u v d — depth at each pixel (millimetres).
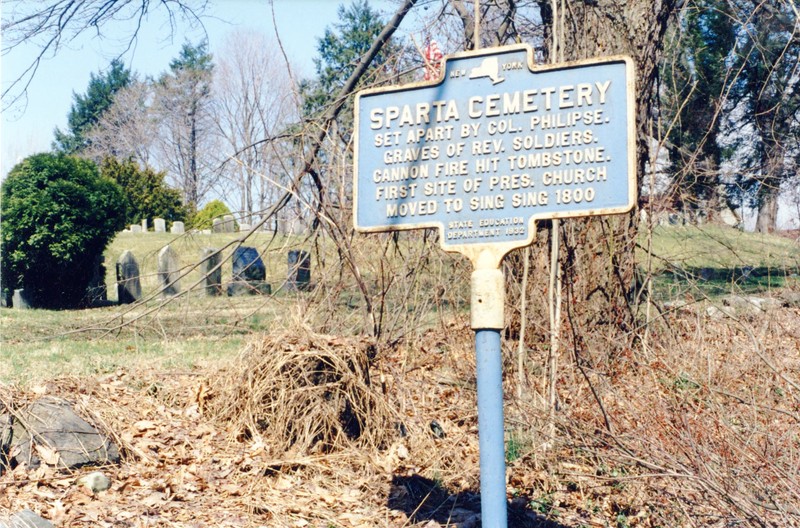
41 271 17109
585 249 7719
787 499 4625
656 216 8125
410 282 8305
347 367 6672
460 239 4320
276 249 8680
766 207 14094
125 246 27500
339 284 8203
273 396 6758
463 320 8195
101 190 17906
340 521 5555
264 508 5629
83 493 5566
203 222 9312
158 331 11195
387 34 9406
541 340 7832
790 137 12930
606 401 6449
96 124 61438
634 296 8109
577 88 4238
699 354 6156
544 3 8664
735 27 12812
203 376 8211
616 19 8656
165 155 59031
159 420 7105
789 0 9305
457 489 6203
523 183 4254
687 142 13469
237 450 6566
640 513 5664
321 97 11758
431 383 7934
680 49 12664
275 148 8180
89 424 6406
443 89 4465
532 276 7582
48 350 10344
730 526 4852
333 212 8117
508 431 6750
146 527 5145
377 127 4555
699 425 5137
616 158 4137
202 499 5730
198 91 57875
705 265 10438
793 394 5805
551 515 5699
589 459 6402
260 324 11305
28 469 5828
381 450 6707
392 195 4480
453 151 4402
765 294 8062
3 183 17234
